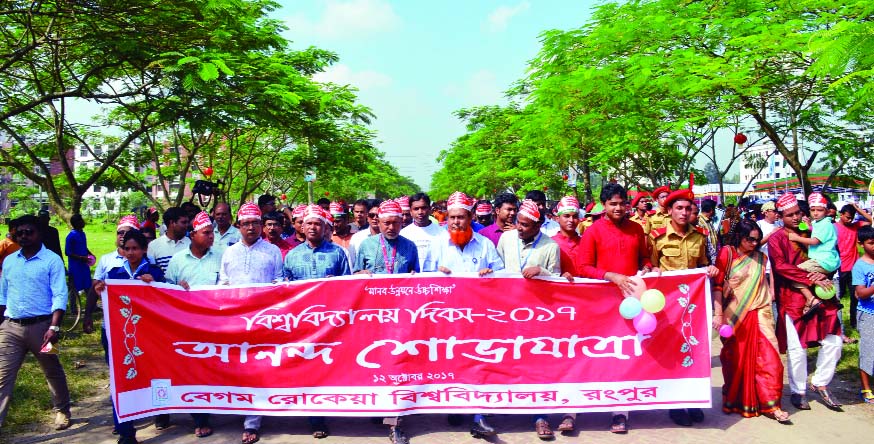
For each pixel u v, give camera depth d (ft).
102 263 19.29
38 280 18.40
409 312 18.04
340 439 17.93
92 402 21.95
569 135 48.26
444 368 18.07
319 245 19.35
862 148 50.24
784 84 36.60
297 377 18.08
